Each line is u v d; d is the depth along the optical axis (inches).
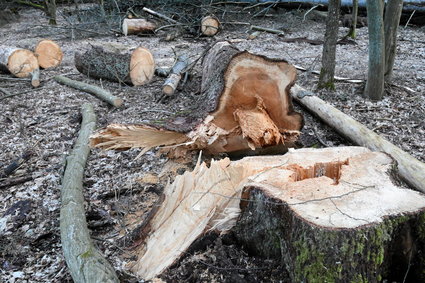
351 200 92.3
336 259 84.4
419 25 439.2
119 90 257.6
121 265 108.5
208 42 392.8
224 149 157.9
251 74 152.4
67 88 264.7
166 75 276.1
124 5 493.7
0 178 156.7
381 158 111.0
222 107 153.7
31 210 136.5
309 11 443.8
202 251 107.1
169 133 145.5
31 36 444.1
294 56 323.9
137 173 155.3
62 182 145.3
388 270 93.4
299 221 86.9
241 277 97.6
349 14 456.8
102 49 268.4
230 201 109.9
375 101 216.8
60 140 190.5
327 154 117.2
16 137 194.7
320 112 192.7
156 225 116.4
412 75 262.5
